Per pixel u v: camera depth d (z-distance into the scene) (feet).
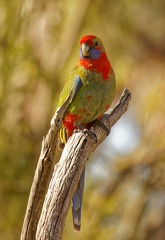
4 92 48.49
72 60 49.65
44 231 26.32
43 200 28.17
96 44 33.63
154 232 53.36
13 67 48.49
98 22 51.39
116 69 51.75
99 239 49.19
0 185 48.44
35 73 48.91
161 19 53.36
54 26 49.83
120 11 52.06
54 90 48.78
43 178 26.89
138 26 52.75
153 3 53.16
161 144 51.75
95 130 31.01
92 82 33.17
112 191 51.34
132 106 52.70
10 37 48.78
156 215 54.19
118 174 51.55
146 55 53.11
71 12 50.62
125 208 52.11
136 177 52.19
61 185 26.68
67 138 33.35
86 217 49.14
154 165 52.16
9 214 48.83
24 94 48.80
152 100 51.65
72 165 27.14
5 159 48.34
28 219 26.94
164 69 53.06
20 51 48.60
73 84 33.06
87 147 27.84
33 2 49.52
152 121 51.80
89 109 33.09
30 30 49.62
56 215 26.43
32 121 48.93
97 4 51.06
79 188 29.91
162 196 54.08
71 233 47.67
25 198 48.62
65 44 50.06
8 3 49.34
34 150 48.78
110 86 33.65
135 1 52.47
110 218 50.31
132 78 52.54
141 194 52.47
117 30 51.88
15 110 48.83
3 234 48.88
